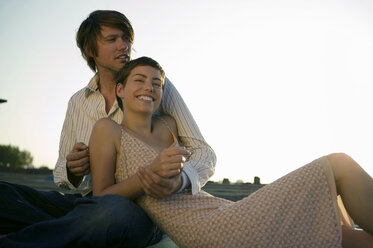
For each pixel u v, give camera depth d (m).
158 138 2.17
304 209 1.60
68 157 1.94
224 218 1.61
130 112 2.06
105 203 1.60
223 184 8.76
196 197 1.80
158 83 2.10
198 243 1.63
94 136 1.93
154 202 1.77
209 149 2.33
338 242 1.57
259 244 1.56
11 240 1.46
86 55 2.62
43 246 1.49
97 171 1.89
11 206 1.67
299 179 1.64
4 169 14.91
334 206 1.60
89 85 2.56
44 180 10.66
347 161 1.66
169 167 1.62
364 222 1.62
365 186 1.62
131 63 2.11
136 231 1.75
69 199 1.94
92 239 1.57
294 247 1.57
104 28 2.43
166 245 2.07
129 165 1.88
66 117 2.67
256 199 1.63
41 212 1.75
